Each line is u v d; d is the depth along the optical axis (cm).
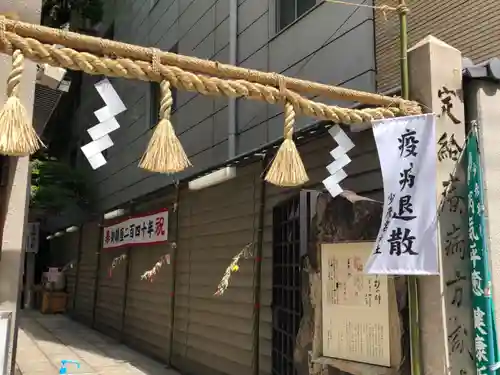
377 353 416
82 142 1714
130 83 1368
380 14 622
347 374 444
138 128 1285
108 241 1242
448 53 397
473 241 371
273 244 621
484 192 383
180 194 906
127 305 1130
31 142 271
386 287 416
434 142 358
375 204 436
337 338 454
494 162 393
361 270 440
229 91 334
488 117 397
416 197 361
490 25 494
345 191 485
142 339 1023
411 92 401
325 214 490
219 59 945
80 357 963
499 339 372
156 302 970
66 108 1930
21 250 385
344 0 679
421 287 375
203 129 995
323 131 527
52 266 2011
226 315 721
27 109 398
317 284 481
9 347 349
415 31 575
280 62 795
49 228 2086
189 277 847
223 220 756
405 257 358
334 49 688
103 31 1645
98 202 1533
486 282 361
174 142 304
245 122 862
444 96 388
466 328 369
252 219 680
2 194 385
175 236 902
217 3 972
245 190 705
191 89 327
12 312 358
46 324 1441
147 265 1041
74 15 1534
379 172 485
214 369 741
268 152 623
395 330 404
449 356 356
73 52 297
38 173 1488
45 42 298
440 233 368
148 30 1287
